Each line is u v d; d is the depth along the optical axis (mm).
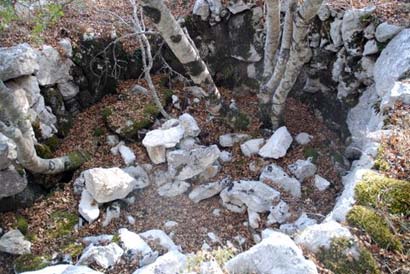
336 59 4875
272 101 4594
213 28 5438
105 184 4035
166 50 5527
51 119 4820
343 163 4539
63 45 4910
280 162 4484
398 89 3541
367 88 4562
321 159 4535
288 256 2234
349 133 4793
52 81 4859
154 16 3180
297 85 5395
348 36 4551
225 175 4430
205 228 4047
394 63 3930
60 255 3732
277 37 4332
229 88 5719
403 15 4363
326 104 5172
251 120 4949
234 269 2363
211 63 5625
